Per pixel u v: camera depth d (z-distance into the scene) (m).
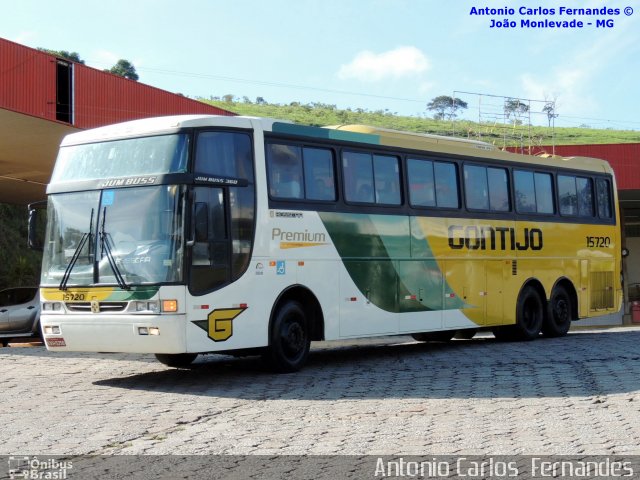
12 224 42.94
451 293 17.03
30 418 9.63
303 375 13.33
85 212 12.59
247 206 12.81
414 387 11.84
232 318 12.41
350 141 14.94
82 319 12.30
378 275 15.25
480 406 10.17
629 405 10.12
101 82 24.97
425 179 16.62
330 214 14.33
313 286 13.91
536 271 19.67
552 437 8.34
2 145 26.77
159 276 11.81
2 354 16.70
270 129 13.40
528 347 17.66
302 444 8.14
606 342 18.77
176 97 27.95
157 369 14.33
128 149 12.54
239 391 11.66
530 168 19.73
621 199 44.38
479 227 17.92
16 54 22.09
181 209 11.91
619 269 22.75
